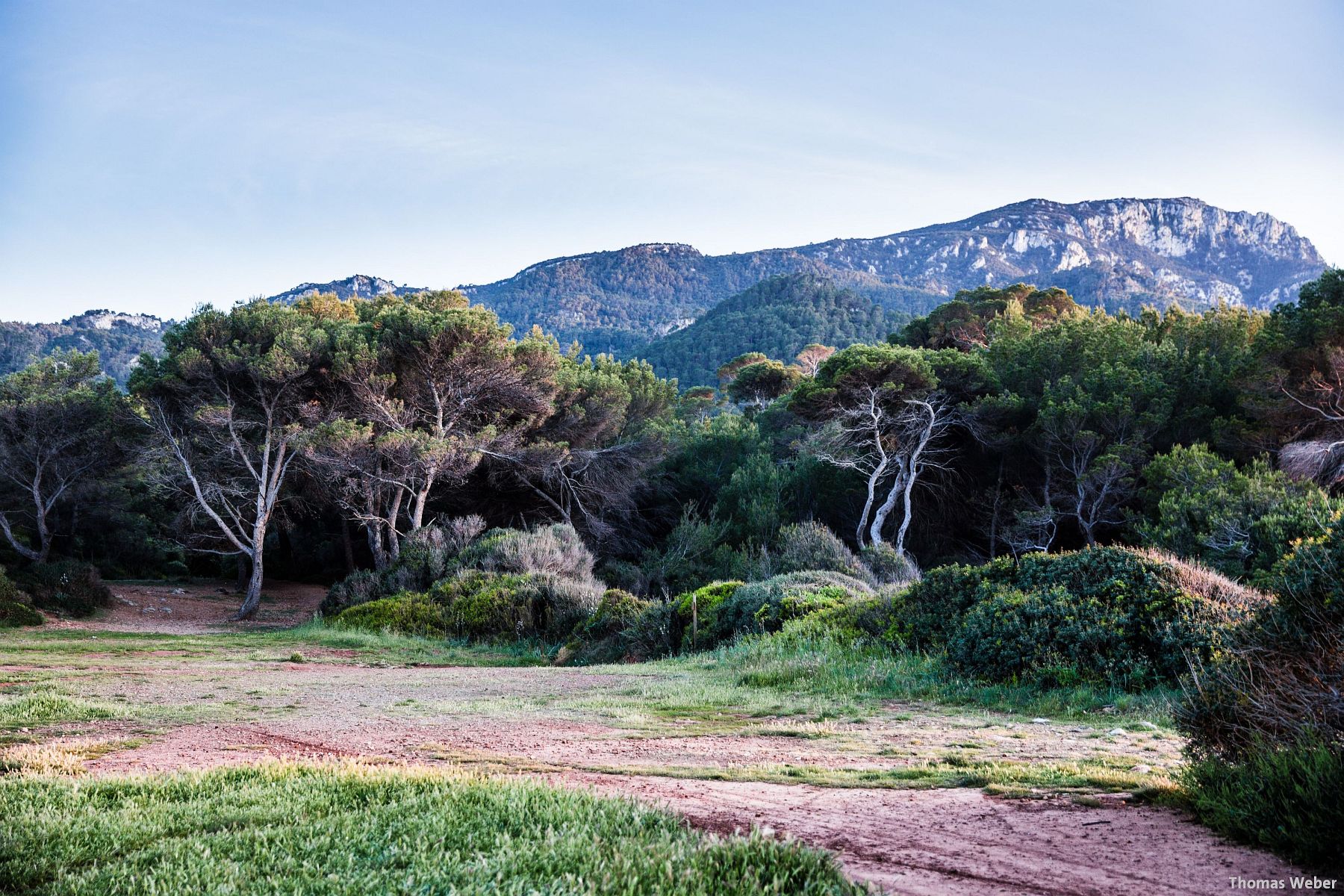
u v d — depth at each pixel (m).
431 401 32.88
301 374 31.20
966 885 3.64
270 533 46.66
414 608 24.72
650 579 30.16
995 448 32.47
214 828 4.30
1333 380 23.97
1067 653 10.96
